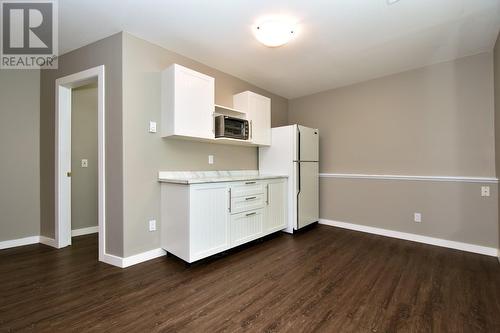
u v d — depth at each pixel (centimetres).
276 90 421
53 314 165
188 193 232
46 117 307
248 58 301
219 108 326
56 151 292
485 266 244
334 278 219
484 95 281
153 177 261
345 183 392
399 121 342
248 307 174
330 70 337
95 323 156
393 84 347
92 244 307
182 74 254
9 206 295
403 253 280
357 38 254
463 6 201
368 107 371
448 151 304
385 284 208
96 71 254
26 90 307
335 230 379
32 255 270
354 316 164
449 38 253
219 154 334
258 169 398
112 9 205
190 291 195
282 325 155
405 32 242
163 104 265
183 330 150
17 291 194
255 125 346
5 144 293
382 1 196
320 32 242
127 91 239
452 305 177
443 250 290
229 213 271
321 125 426
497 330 150
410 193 329
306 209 375
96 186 365
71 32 241
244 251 287
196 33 244
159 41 259
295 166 357
